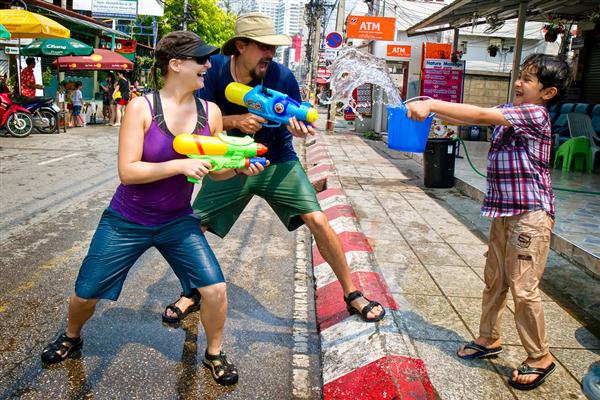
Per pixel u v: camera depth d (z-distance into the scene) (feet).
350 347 10.40
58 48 47.73
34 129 47.39
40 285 13.44
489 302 9.87
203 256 9.00
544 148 8.86
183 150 8.03
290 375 9.99
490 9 35.55
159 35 111.14
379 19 52.34
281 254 17.03
